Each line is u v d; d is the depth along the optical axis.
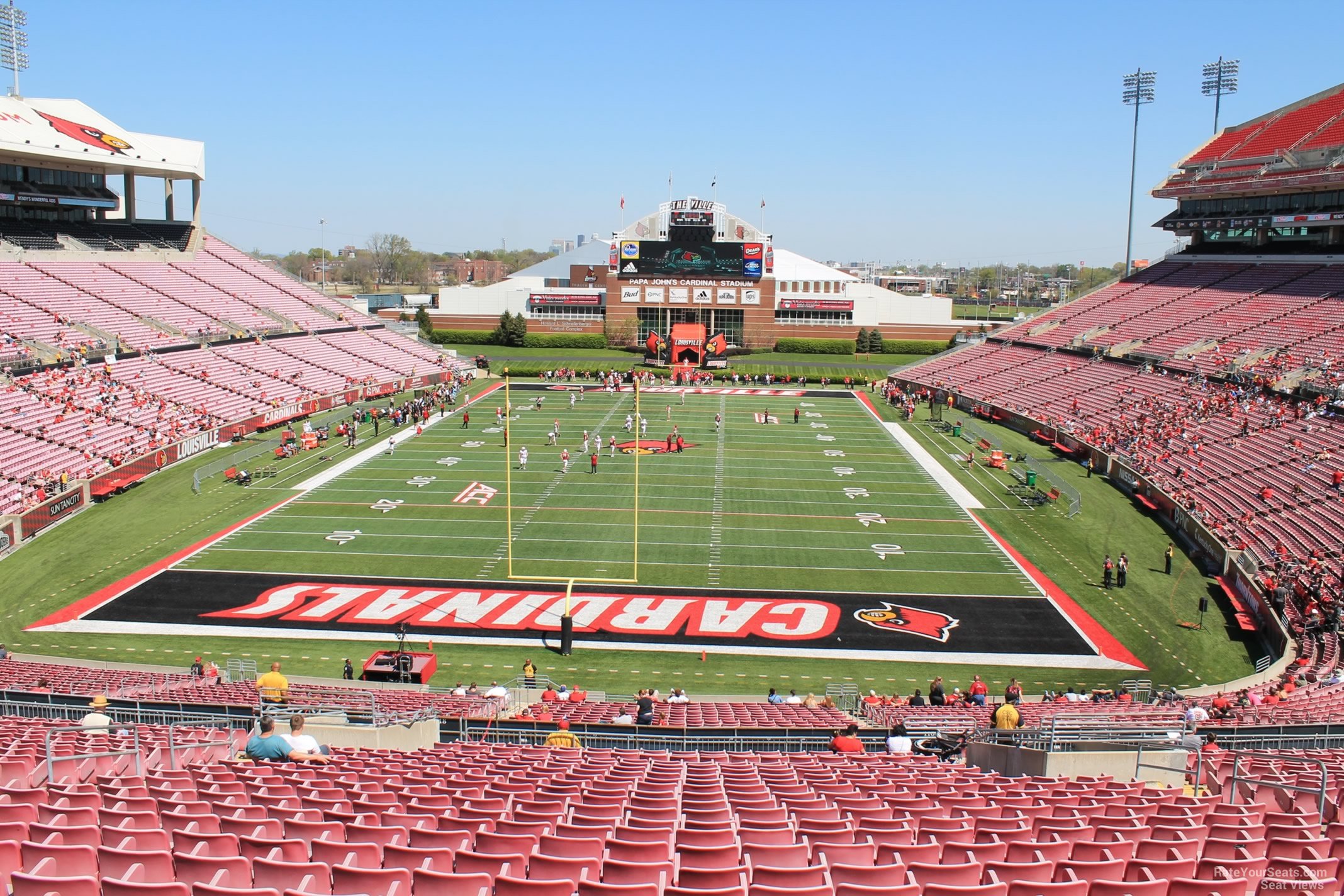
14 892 6.62
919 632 28.36
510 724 18.33
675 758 14.56
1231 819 9.59
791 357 92.25
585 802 10.30
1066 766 13.68
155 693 20.22
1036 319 76.31
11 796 9.73
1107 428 50.53
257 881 7.34
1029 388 63.47
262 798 9.75
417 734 16.30
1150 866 7.82
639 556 34.56
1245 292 60.72
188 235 73.12
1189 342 56.91
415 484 43.97
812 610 29.89
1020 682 25.20
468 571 32.81
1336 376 42.75
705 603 30.33
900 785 11.96
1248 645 27.55
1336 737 16.39
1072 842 8.41
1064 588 31.83
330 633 27.77
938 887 7.12
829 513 40.28
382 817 9.03
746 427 60.16
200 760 13.27
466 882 7.23
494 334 95.94
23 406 42.38
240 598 30.14
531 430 57.75
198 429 49.38
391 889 7.20
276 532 36.62
